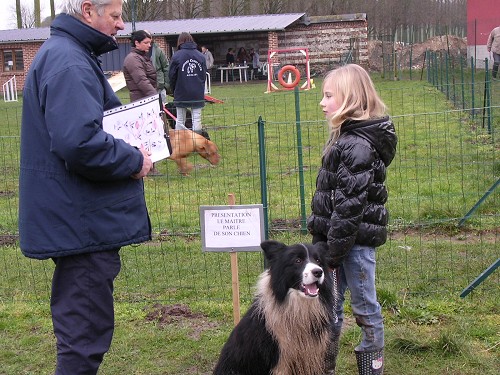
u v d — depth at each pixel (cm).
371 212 276
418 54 2609
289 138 973
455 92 1229
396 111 1218
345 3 3325
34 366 345
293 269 260
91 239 245
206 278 464
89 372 253
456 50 2430
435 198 623
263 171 412
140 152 247
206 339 369
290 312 261
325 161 281
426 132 962
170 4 3378
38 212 243
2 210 663
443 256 486
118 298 433
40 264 511
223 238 324
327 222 282
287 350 264
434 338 351
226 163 824
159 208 643
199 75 862
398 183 682
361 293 284
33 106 240
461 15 3281
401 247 507
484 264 461
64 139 226
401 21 3294
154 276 473
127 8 3141
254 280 454
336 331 294
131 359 349
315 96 1576
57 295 254
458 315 381
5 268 498
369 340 290
